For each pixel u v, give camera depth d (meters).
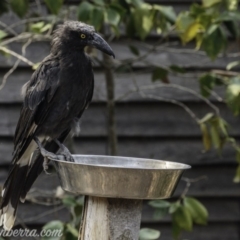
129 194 5.21
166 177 5.25
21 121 7.61
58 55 7.55
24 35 8.41
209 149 9.63
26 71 9.81
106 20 7.79
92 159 6.27
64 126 7.82
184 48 10.13
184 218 7.95
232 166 10.16
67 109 7.63
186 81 10.11
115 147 9.26
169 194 5.37
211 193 10.10
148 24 8.26
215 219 10.15
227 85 8.77
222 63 10.12
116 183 5.20
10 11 9.80
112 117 9.23
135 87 9.63
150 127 10.04
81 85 7.61
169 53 10.09
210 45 8.01
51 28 8.73
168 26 8.71
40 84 7.50
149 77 10.04
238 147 9.18
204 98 8.85
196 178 10.08
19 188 7.38
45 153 7.25
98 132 9.95
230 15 8.11
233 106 8.22
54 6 7.72
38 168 7.51
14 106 9.77
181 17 8.17
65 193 8.80
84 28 7.46
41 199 9.68
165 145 10.06
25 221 9.28
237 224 10.20
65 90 7.52
